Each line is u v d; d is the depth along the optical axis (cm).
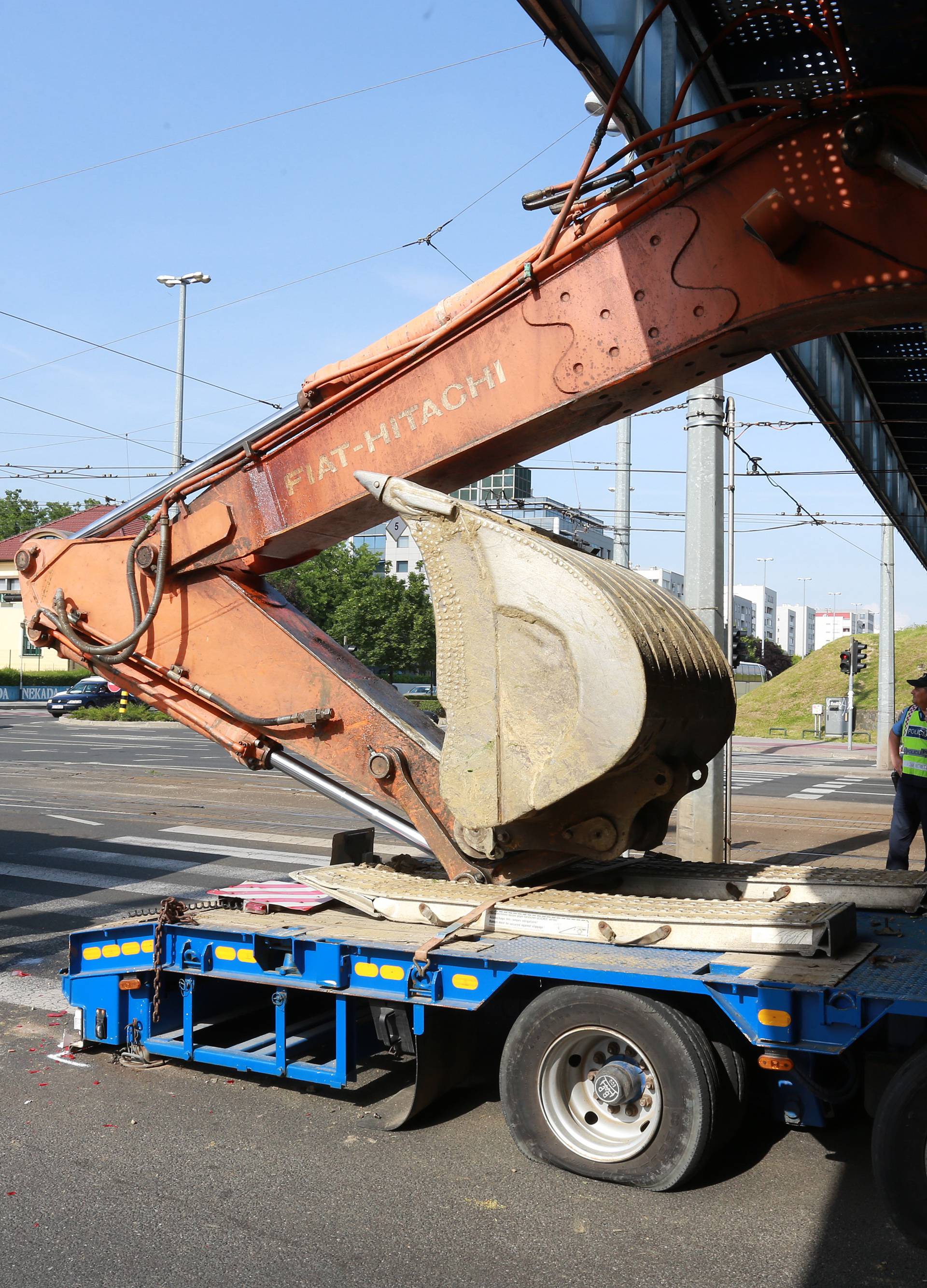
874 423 1086
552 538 544
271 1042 568
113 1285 368
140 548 649
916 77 416
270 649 616
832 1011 407
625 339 486
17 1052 619
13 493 9062
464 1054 527
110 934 607
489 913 514
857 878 557
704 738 547
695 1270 378
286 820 1542
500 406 525
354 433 574
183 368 3075
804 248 438
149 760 2552
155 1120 518
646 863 615
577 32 444
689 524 1058
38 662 6425
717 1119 432
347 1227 410
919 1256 387
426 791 568
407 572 9006
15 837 1371
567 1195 436
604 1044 463
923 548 1795
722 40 489
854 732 4872
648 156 474
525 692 498
